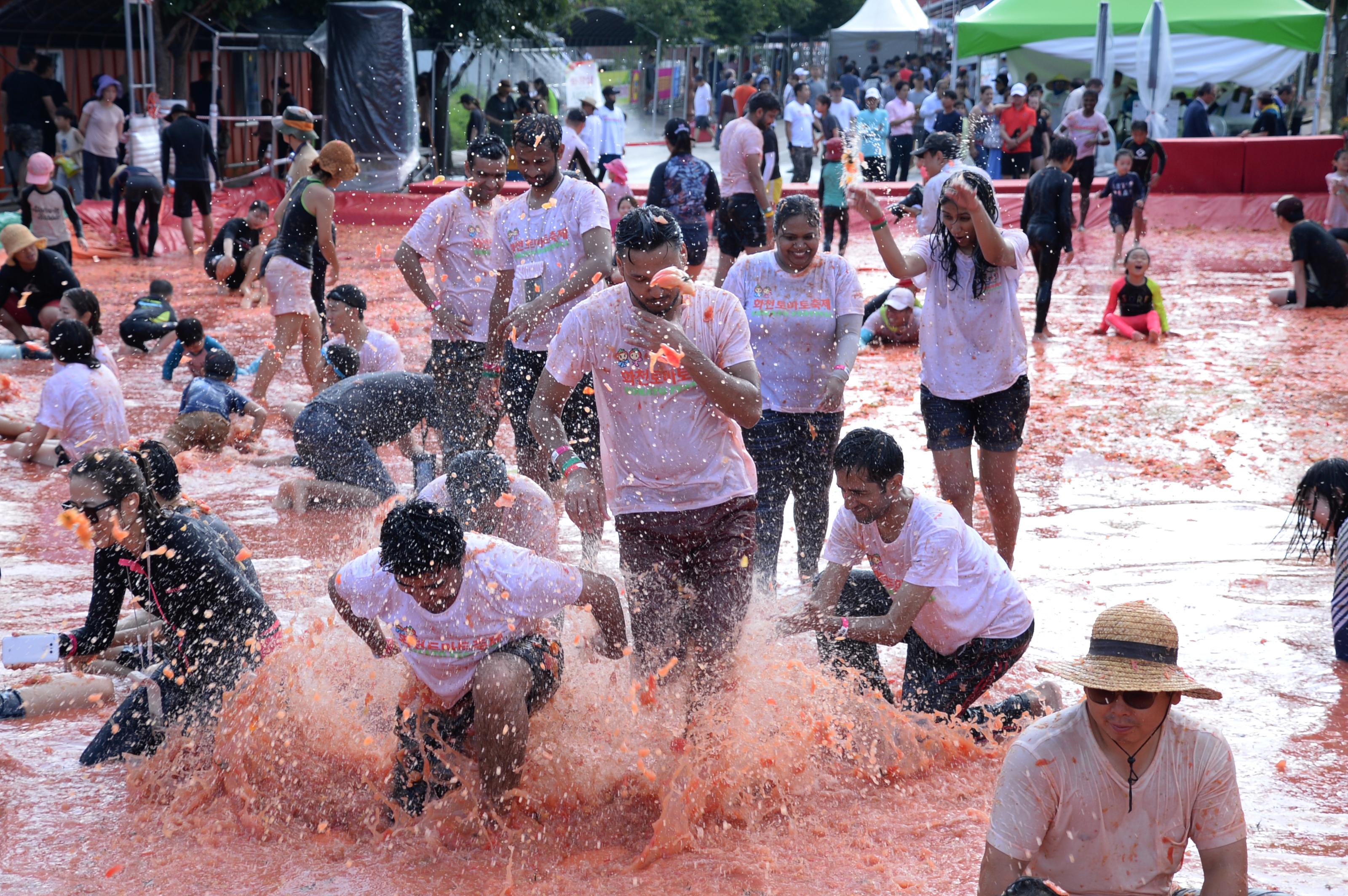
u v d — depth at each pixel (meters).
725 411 4.20
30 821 3.96
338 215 23.66
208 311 14.76
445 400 7.66
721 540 4.41
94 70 25.97
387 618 4.04
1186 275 17.56
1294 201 14.86
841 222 18.88
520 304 6.51
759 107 13.81
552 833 3.94
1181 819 2.94
